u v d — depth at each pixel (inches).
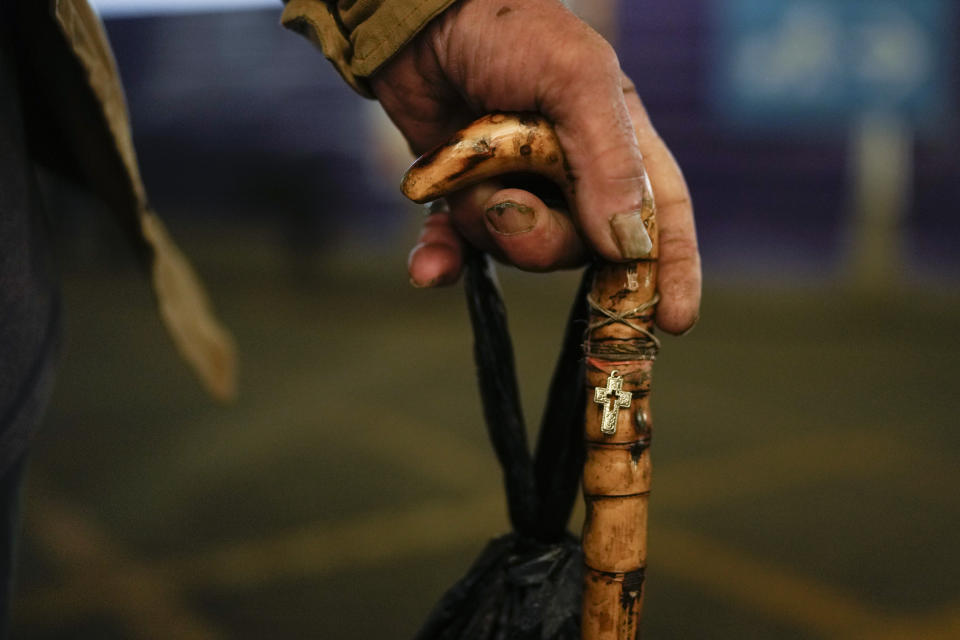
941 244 461.1
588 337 26.0
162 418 171.8
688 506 124.4
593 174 24.7
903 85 281.0
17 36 35.8
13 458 34.2
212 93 688.4
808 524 118.2
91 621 93.0
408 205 429.7
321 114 650.8
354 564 106.5
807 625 91.8
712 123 540.1
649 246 24.4
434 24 27.1
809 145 528.7
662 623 92.4
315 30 29.9
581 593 30.8
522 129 25.5
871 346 244.7
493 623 31.5
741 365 219.9
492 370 31.3
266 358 232.7
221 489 131.6
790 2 282.0
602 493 25.4
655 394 190.4
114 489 131.8
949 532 115.8
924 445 153.6
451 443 155.2
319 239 386.3
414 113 30.0
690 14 529.0
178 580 102.3
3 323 32.6
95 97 34.8
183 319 44.3
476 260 31.6
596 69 24.6
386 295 350.9
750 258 456.8
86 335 265.3
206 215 680.4
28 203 34.7
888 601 97.4
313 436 159.5
